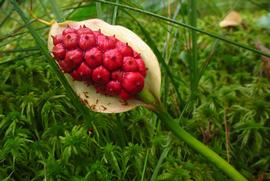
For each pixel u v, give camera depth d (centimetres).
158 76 15
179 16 31
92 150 18
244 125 20
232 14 31
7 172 18
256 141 20
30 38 26
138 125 20
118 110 16
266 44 30
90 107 16
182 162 18
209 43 29
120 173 17
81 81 16
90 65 15
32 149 18
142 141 19
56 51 15
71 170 17
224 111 21
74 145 17
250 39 29
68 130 19
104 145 19
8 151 17
